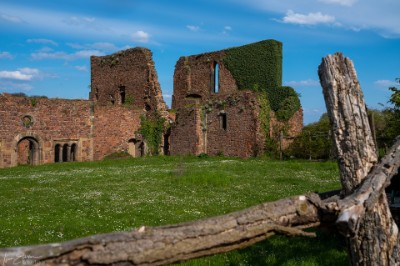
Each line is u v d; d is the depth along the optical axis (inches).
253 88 1485.0
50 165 1236.5
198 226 127.5
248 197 578.6
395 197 353.7
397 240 159.9
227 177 750.5
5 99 1304.1
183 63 1763.0
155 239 119.0
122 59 1801.2
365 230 160.1
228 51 1587.1
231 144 1405.0
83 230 413.1
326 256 307.9
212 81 1665.8
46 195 639.8
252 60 1498.5
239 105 1380.4
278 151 1304.1
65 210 519.2
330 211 144.9
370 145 165.5
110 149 1590.8
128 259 112.4
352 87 167.2
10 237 384.8
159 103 1664.6
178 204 538.0
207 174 775.1
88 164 1232.2
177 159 1344.7
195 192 631.2
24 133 1350.9
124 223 440.8
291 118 1413.6
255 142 1334.9
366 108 168.6
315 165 978.1
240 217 135.0
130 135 1656.0
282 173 854.5
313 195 151.0
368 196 147.6
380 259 157.9
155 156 1534.2
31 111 1369.3
